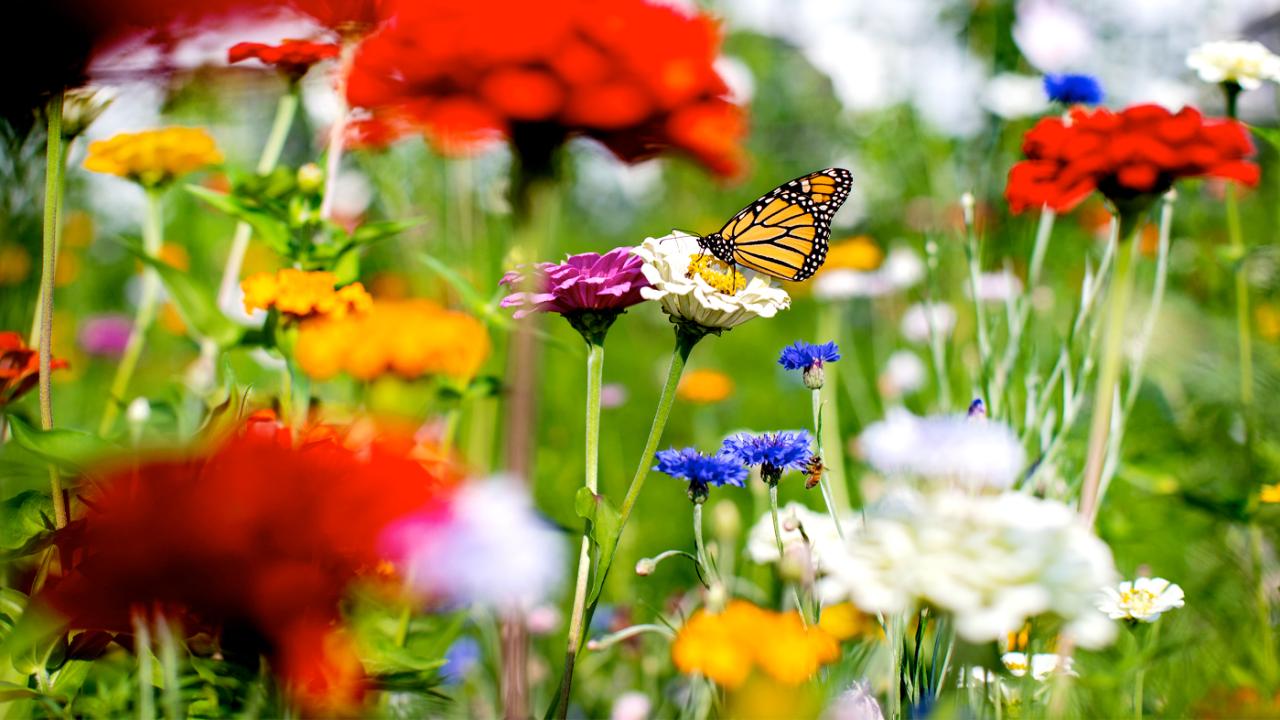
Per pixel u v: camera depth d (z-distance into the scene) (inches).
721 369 85.8
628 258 36.7
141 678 33.6
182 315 42.2
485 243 52.4
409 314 42.6
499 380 43.5
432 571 32.1
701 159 38.4
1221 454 50.5
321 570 32.8
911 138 90.0
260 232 42.7
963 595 32.6
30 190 44.7
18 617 35.6
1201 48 44.8
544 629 44.8
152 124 47.3
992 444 36.8
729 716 35.8
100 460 34.3
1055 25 78.9
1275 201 66.6
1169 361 54.2
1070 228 72.9
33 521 36.8
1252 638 41.7
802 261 46.0
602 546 36.3
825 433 49.8
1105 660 40.4
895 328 75.6
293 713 33.6
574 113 36.2
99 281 81.5
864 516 38.4
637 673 46.0
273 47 37.8
